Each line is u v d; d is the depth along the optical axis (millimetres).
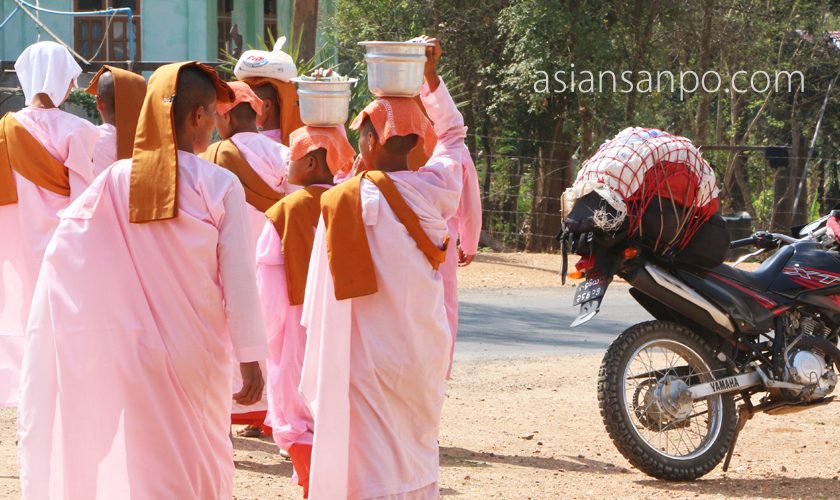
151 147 5609
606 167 8297
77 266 5566
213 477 5770
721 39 41062
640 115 39500
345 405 5930
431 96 7098
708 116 43531
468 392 12289
